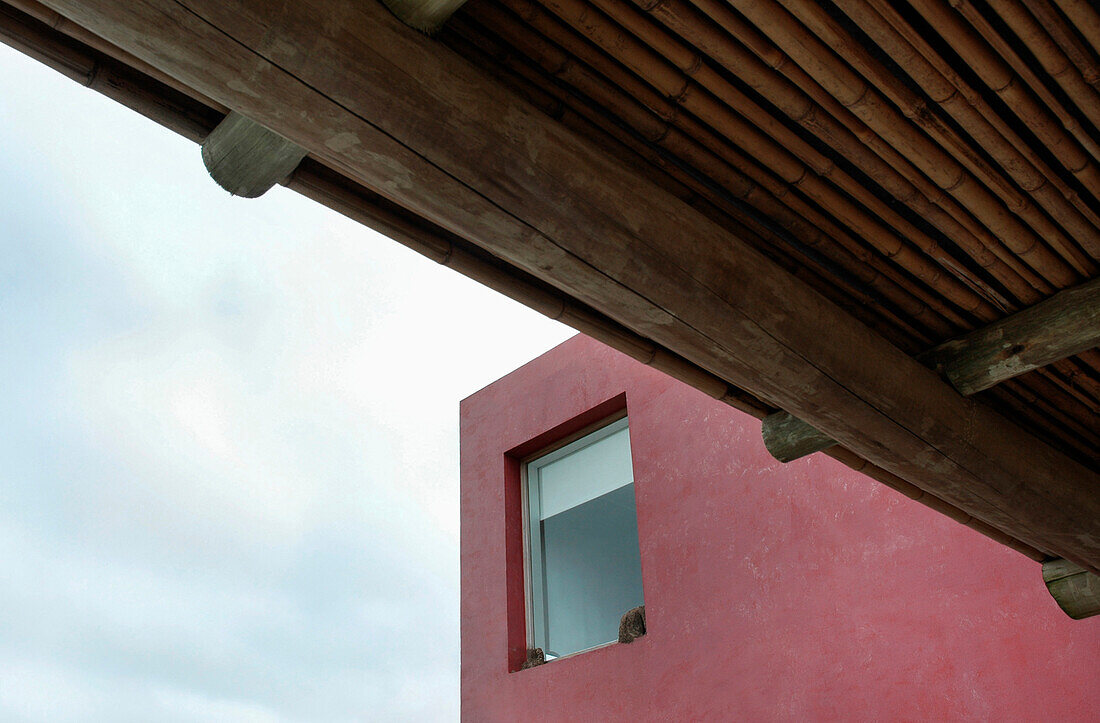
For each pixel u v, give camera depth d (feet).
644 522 15.42
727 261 5.22
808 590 12.91
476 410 19.33
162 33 3.63
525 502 17.97
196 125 4.87
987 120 5.22
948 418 6.52
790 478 13.76
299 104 3.92
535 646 16.65
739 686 13.12
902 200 5.74
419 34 4.09
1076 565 8.79
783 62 4.94
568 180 4.55
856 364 5.91
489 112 4.27
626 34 4.89
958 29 4.82
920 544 12.03
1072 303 6.27
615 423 17.19
